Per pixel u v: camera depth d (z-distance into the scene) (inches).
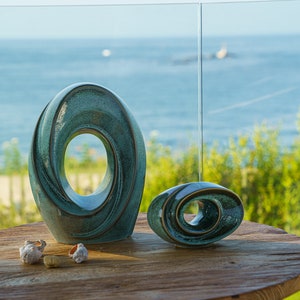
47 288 65.2
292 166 145.8
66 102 80.8
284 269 69.6
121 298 62.0
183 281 66.4
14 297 62.8
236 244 79.8
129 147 82.7
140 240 83.0
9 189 161.0
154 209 77.8
